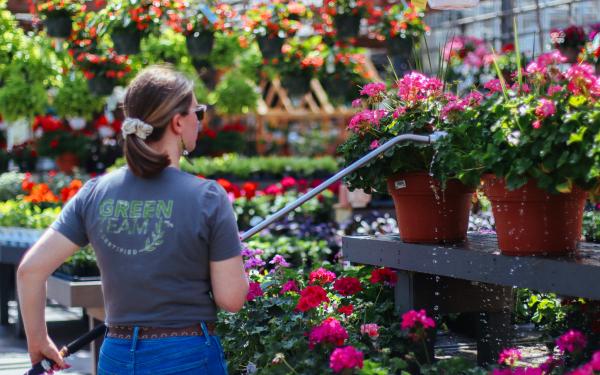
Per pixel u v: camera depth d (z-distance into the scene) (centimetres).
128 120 209
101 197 213
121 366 207
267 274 380
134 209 208
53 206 716
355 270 368
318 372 264
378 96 330
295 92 763
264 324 322
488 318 329
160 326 205
